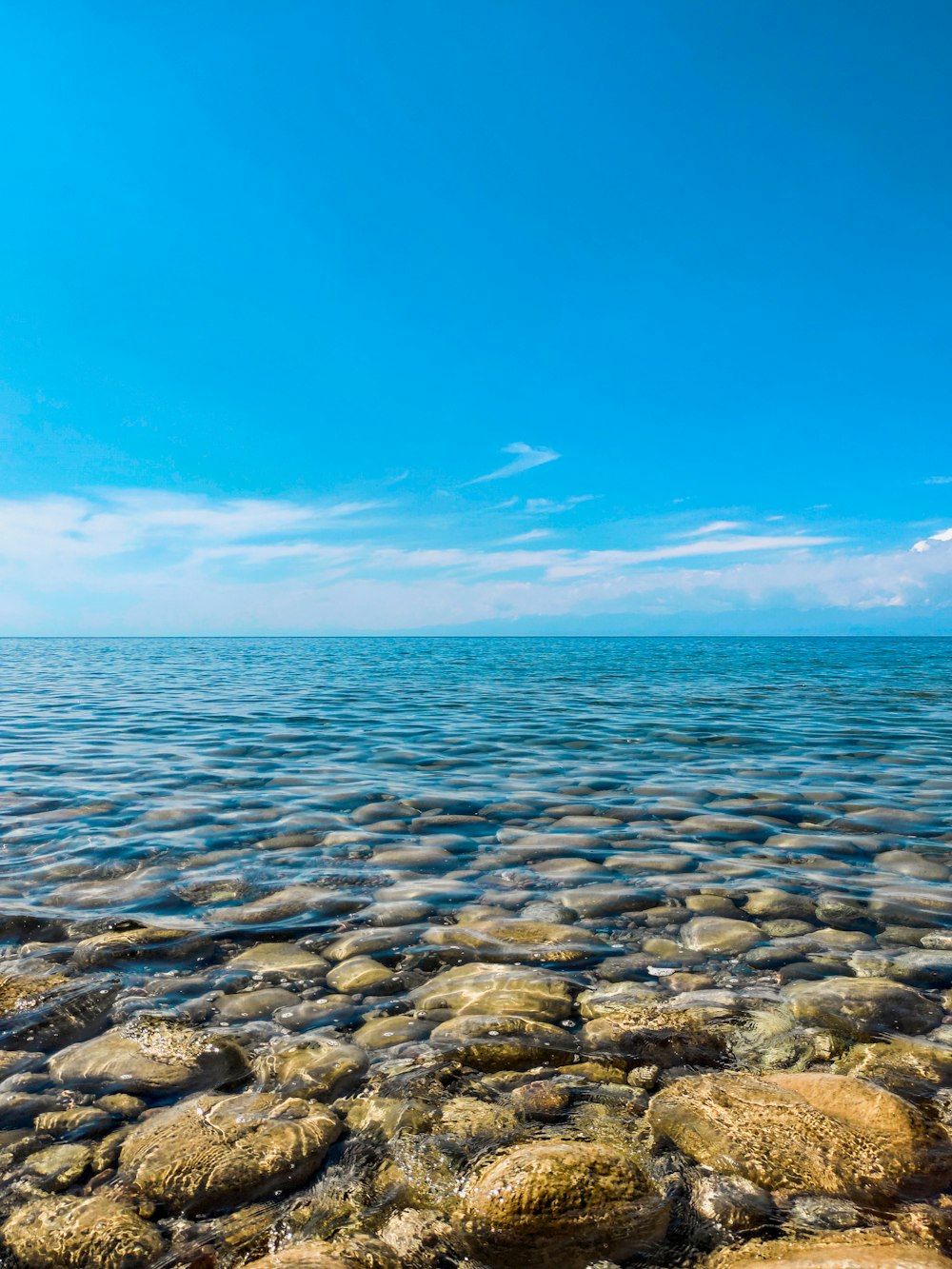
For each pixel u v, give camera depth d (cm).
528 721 1780
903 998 454
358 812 902
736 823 863
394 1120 339
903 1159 313
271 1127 332
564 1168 294
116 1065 382
